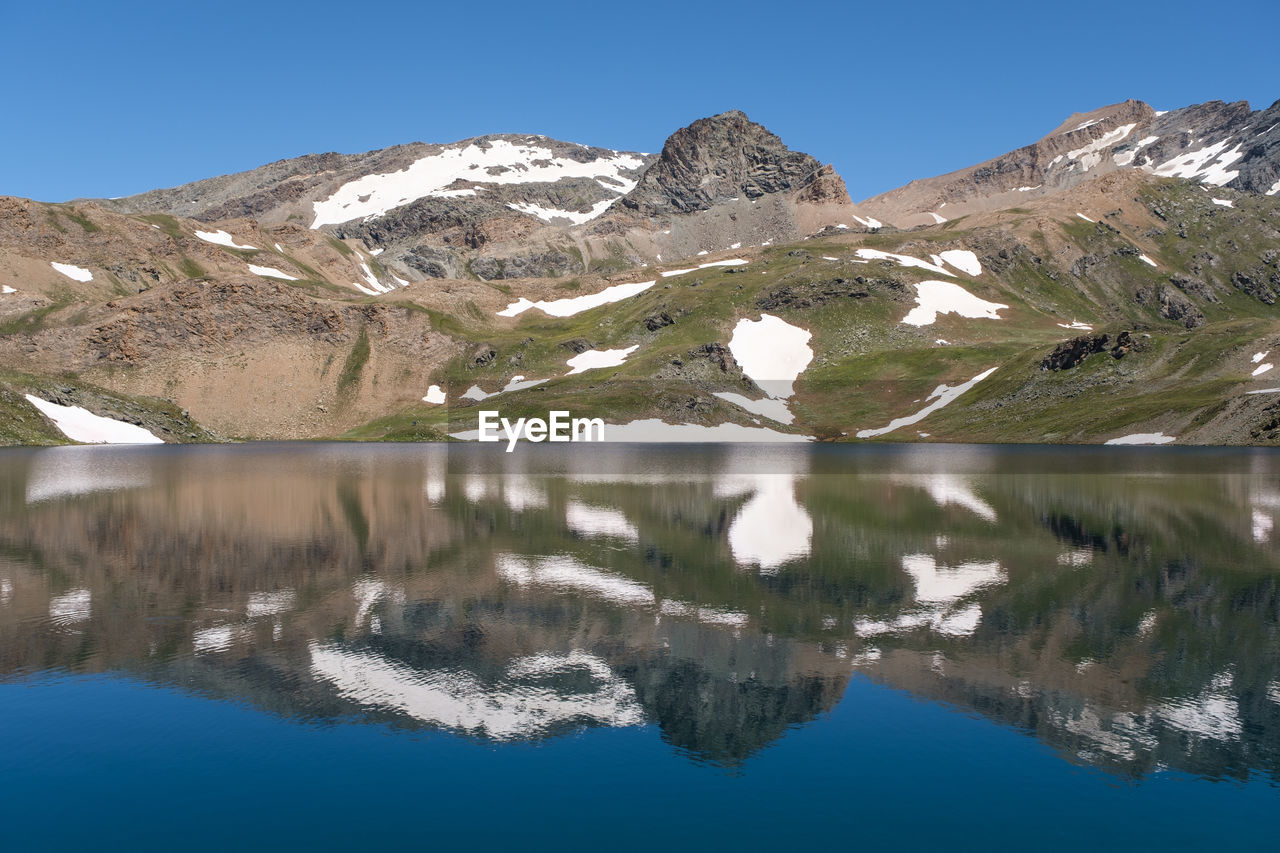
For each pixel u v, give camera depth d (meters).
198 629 28.59
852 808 16.83
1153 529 51.34
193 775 17.98
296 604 31.98
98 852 14.96
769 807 16.80
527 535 48.69
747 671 24.72
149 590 34.34
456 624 29.33
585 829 15.92
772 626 29.23
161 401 186.12
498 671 24.55
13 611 30.91
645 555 42.31
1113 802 17.12
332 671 24.47
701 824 16.14
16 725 20.48
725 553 42.91
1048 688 23.42
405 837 15.58
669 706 22.05
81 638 27.47
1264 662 25.52
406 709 21.70
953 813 16.61
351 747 19.45
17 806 16.67
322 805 16.78
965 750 19.50
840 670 24.80
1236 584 35.84
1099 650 26.69
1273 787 17.78
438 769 18.38
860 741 20.00
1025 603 32.47
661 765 18.69
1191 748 19.61
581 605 31.94
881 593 34.03
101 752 19.06
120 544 45.62
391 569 38.72
